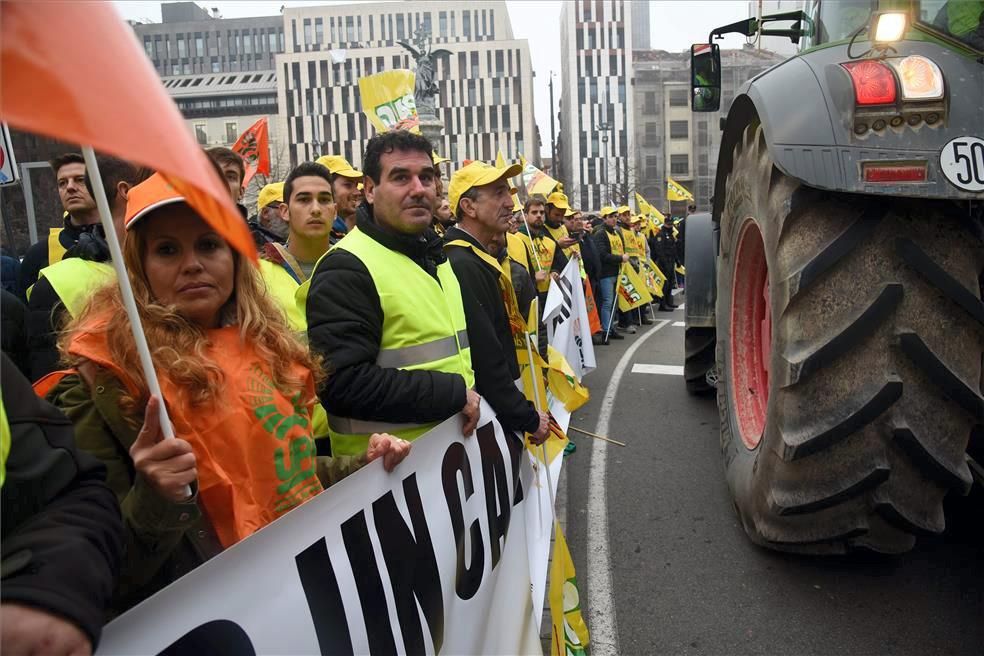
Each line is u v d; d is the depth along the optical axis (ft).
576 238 31.89
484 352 8.45
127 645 3.57
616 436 17.92
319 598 4.82
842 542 9.32
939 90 7.51
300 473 5.52
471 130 286.25
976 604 9.29
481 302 9.14
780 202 8.43
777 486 8.77
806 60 8.73
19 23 2.49
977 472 9.23
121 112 2.55
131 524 4.17
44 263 12.80
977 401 7.72
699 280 18.61
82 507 3.51
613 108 310.65
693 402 20.86
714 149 280.10
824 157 7.74
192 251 5.18
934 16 8.62
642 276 39.86
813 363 7.95
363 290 7.30
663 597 10.06
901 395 7.86
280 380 5.57
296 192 11.08
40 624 2.96
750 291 11.71
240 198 12.12
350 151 276.62
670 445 16.89
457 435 7.20
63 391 4.83
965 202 7.86
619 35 309.01
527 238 17.52
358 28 322.55
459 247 9.52
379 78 19.45
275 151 259.60
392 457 5.89
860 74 7.80
